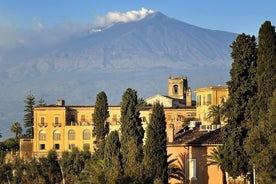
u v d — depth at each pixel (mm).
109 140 113312
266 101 85750
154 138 100875
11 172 174000
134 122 130625
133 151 105938
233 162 94438
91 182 97125
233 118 95500
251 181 94812
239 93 95312
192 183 108625
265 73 86312
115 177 90062
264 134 76812
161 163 100500
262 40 87250
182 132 125875
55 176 150750
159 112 101750
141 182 90562
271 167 75125
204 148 108688
